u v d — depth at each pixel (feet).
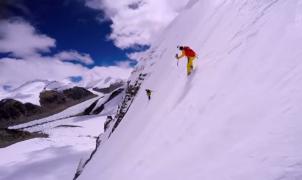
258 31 26.61
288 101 15.19
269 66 20.16
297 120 13.43
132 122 57.00
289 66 17.75
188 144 22.80
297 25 20.54
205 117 24.21
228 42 32.45
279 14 24.57
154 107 46.68
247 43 27.17
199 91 30.09
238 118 18.61
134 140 43.47
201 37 46.80
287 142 12.76
